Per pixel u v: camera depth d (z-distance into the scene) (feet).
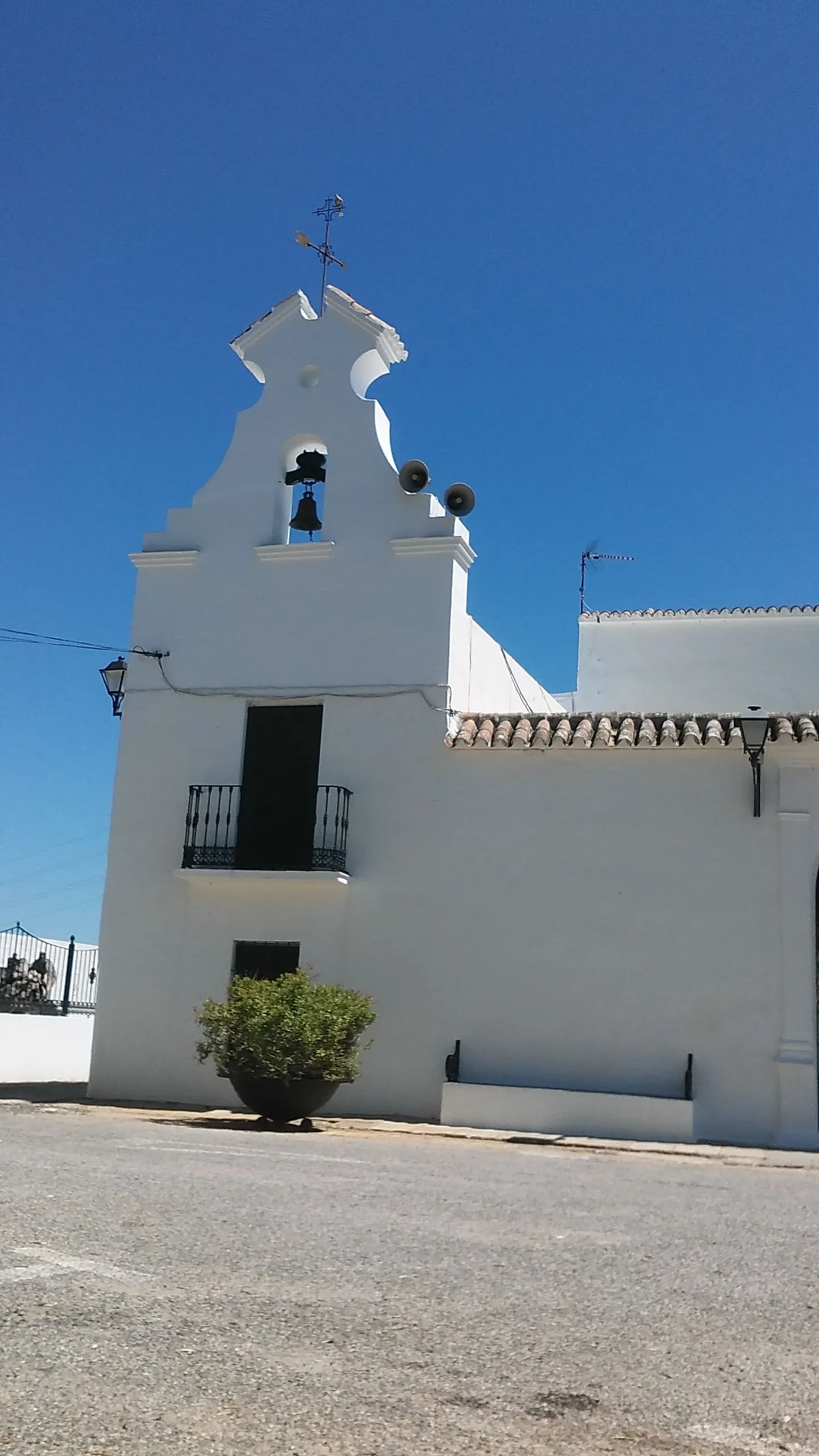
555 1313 14.98
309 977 50.44
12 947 69.46
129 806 56.49
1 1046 64.80
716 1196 27.45
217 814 54.95
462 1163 32.60
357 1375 12.39
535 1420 11.50
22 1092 57.62
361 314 58.08
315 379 58.65
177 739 56.54
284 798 54.80
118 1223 18.88
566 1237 20.08
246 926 53.72
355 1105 50.65
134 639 58.03
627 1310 15.34
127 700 57.52
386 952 51.72
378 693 54.08
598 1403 11.98
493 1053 49.67
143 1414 11.15
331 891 52.90
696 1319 15.10
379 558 55.42
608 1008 48.75
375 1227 19.88
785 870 47.88
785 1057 46.37
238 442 58.95
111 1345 12.86
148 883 55.47
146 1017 54.24
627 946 49.01
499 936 50.57
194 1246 17.54
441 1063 50.16
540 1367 12.91
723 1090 46.91
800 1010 46.75
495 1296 15.67
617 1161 37.37
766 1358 13.64
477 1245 18.89
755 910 47.96
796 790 48.47
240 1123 44.32
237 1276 15.92
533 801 51.24
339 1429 11.06
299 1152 32.71
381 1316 14.42
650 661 74.74
